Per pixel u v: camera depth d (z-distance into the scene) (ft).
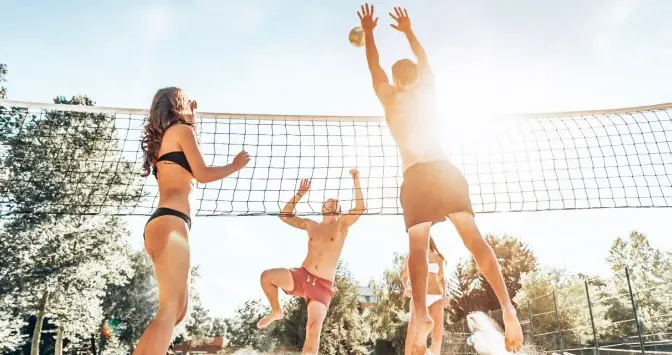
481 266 9.05
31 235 66.18
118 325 101.91
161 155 9.53
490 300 109.60
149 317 105.40
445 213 9.30
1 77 73.56
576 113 19.16
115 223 76.43
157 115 9.82
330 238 15.90
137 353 7.32
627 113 19.65
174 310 7.97
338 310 90.63
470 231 9.25
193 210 9.32
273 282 14.84
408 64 11.17
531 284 98.53
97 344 104.42
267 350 88.02
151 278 108.78
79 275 69.62
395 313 105.50
